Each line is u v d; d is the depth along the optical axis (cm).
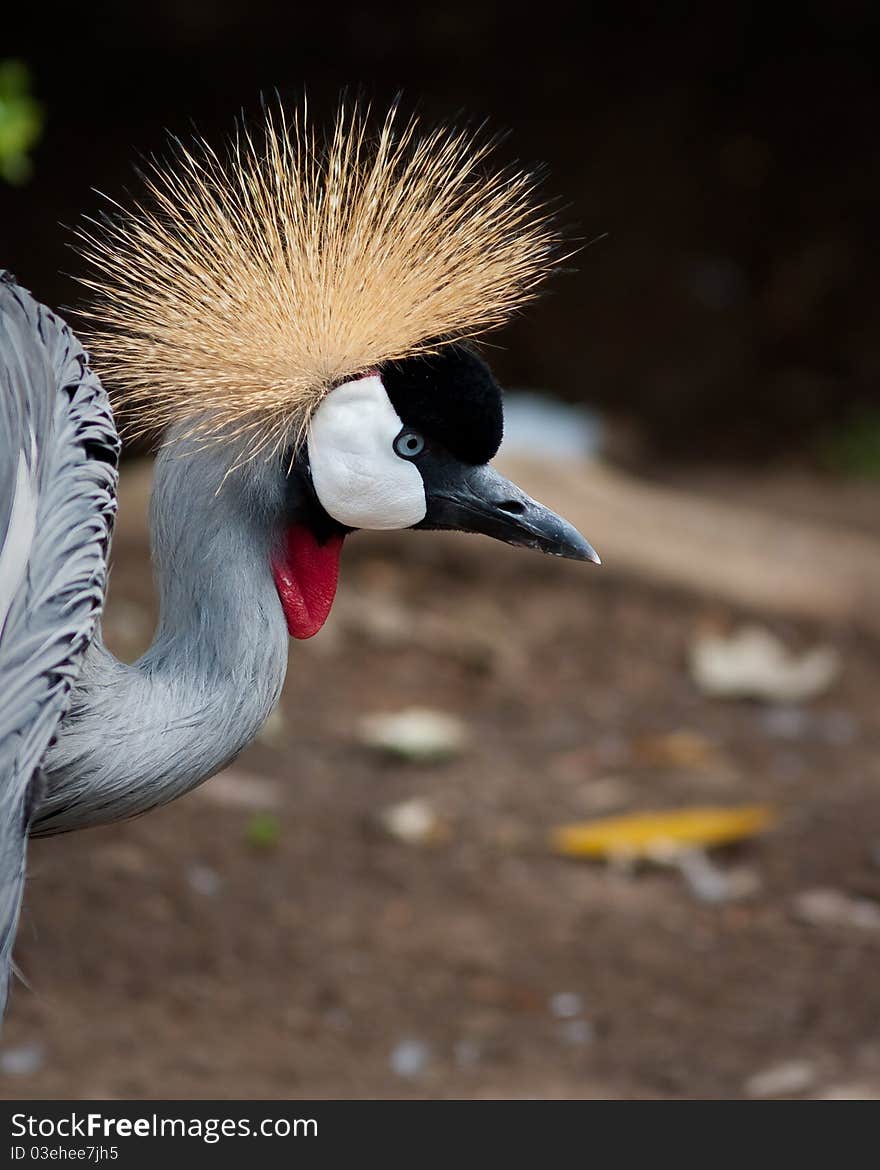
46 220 1936
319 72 2167
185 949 789
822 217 2052
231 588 477
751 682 1114
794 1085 687
